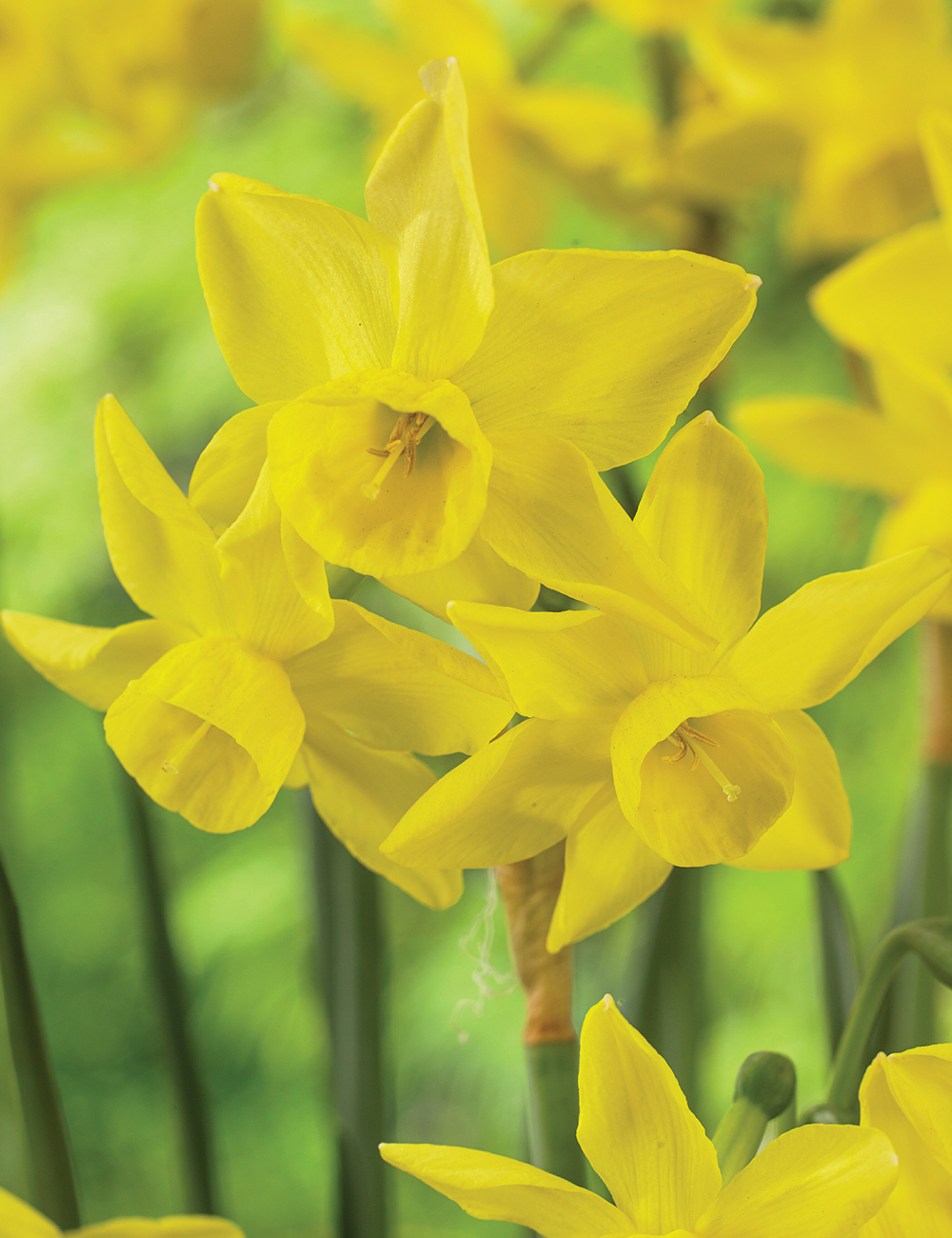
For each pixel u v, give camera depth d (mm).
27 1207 434
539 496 444
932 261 523
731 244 730
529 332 446
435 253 443
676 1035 574
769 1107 454
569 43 1626
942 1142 434
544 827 454
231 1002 1753
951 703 555
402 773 464
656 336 444
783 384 1741
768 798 447
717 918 1636
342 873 533
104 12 825
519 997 1568
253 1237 1534
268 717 451
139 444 448
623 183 709
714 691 446
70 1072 1745
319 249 445
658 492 448
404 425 453
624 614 437
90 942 1870
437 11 725
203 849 1873
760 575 450
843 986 524
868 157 641
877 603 443
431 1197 1562
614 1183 443
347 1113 533
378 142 756
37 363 2000
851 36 635
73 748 1905
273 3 896
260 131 1980
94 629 466
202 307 1984
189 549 458
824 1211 435
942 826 557
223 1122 1671
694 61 746
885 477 542
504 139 736
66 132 895
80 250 2096
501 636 439
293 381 449
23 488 1940
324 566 444
